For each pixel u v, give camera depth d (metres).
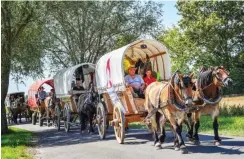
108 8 38.38
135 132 18.72
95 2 37.09
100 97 17.38
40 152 13.95
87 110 19.19
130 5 39.22
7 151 13.88
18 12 21.16
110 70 15.39
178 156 11.02
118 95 14.73
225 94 45.09
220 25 47.59
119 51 14.83
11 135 20.94
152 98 12.64
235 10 48.78
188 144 13.26
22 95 37.88
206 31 47.38
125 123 14.68
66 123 21.94
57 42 40.12
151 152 12.07
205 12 50.50
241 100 34.50
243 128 16.95
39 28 23.55
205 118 24.38
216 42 48.16
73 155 12.66
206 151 11.62
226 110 26.36
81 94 20.44
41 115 28.00
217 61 47.75
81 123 20.11
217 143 12.63
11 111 33.47
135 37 39.69
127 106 14.40
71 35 39.94
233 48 49.53
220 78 12.17
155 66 16.20
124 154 12.02
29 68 25.08
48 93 28.53
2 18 20.81
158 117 12.94
